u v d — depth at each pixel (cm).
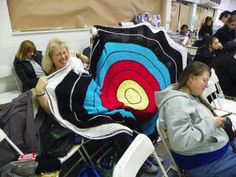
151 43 220
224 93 285
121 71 199
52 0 317
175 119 124
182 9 646
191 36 612
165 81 216
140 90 201
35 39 304
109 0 403
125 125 170
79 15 360
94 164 187
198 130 124
